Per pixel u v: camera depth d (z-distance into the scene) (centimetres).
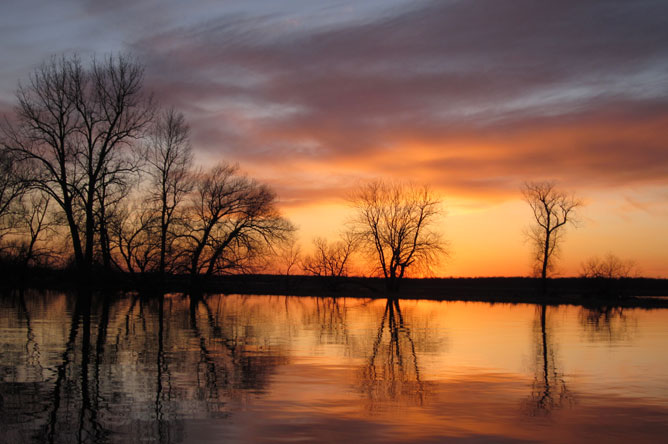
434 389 1302
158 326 2569
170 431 964
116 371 1459
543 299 5797
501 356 1805
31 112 4172
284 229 5428
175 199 4706
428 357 1769
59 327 2428
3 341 1973
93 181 4266
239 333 2358
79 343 1948
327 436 945
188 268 4903
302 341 2128
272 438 932
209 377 1400
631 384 1376
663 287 8381
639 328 2777
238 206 5225
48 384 1297
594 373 1516
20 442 909
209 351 1823
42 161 4175
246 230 5306
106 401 1153
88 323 2620
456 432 978
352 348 1953
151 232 4550
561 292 7112
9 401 1146
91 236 4228
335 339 2205
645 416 1090
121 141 4372
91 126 4319
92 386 1281
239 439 925
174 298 5034
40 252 5022
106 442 909
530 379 1428
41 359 1616
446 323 2983
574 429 1005
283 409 1108
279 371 1494
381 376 1445
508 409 1130
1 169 4672
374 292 6831
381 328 2664
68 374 1410
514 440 942
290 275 7256
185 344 1981
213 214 5147
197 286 5034
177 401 1159
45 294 4881
